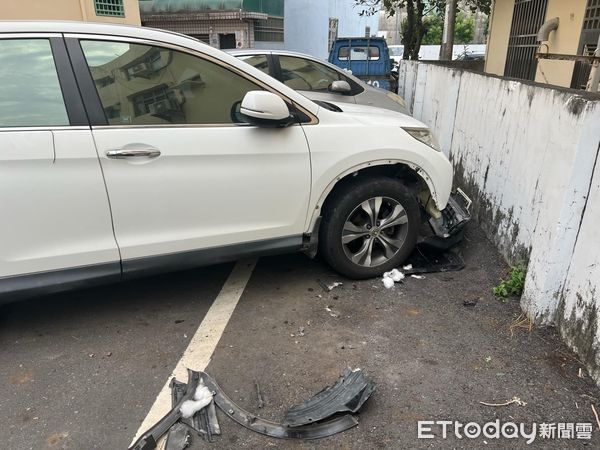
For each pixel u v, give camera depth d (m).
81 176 2.72
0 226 2.64
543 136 3.23
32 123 2.65
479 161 4.54
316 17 22.09
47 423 2.42
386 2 17.08
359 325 3.15
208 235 3.12
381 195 3.55
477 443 2.26
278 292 3.57
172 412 2.45
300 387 2.62
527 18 8.96
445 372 2.70
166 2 17.00
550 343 2.88
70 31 2.74
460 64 11.94
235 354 2.90
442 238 3.93
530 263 3.13
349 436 2.31
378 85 11.35
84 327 3.19
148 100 2.88
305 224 3.39
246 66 3.12
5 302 2.77
